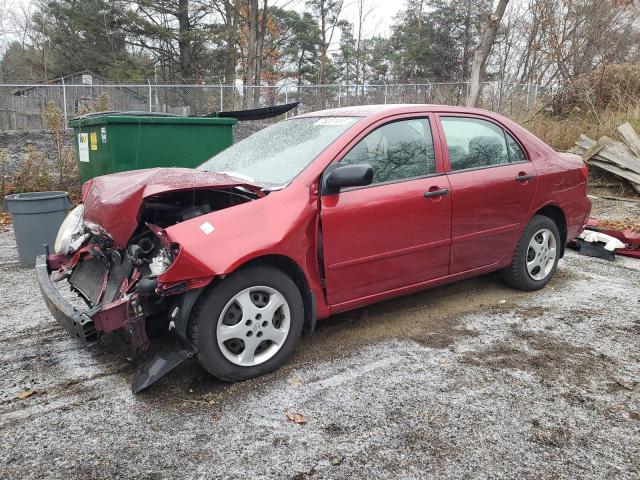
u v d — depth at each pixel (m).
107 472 2.49
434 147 4.03
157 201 3.51
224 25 31.92
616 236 6.41
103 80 33.12
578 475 2.45
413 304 4.59
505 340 3.88
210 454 2.61
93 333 2.97
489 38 10.96
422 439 2.71
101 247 3.66
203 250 2.96
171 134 7.54
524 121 13.70
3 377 3.39
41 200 5.84
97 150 7.54
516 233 4.57
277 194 3.33
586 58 17.48
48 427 2.84
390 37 43.53
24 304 4.73
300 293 3.44
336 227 3.45
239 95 19.56
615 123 12.15
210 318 3.06
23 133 14.73
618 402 3.05
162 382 3.29
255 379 3.30
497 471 2.47
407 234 3.79
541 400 3.07
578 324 4.17
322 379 3.31
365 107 4.20
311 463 2.54
